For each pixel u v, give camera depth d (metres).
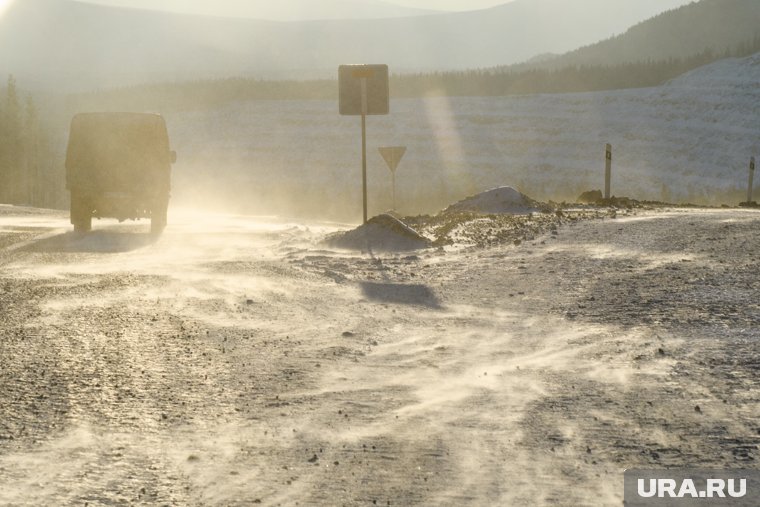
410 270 25.06
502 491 8.21
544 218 35.56
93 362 13.94
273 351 14.89
